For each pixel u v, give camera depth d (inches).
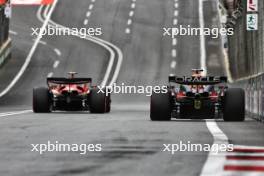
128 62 7711.6
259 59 3796.8
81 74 7317.9
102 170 1091.9
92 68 7529.5
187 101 2679.6
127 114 3474.4
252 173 1073.5
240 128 2234.3
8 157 1275.8
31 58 7844.5
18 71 7327.8
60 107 3528.5
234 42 6373.0
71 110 3540.8
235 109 2664.9
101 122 2554.1
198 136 1807.3
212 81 2716.5
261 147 1499.8
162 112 2689.5
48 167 1130.0
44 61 7746.1
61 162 1200.8
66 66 7613.2
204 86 2699.3
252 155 1327.5
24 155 1309.1
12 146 1487.5
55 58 7869.1
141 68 7514.8
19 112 3622.0
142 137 1768.0
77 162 1202.0
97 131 2004.2
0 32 7357.3
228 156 1304.1
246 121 2709.2
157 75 7268.7
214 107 2677.2
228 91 2699.3
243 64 5246.1
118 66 7564.0
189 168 1119.0
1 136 1791.3
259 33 3794.3
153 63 7687.0
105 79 7121.1
